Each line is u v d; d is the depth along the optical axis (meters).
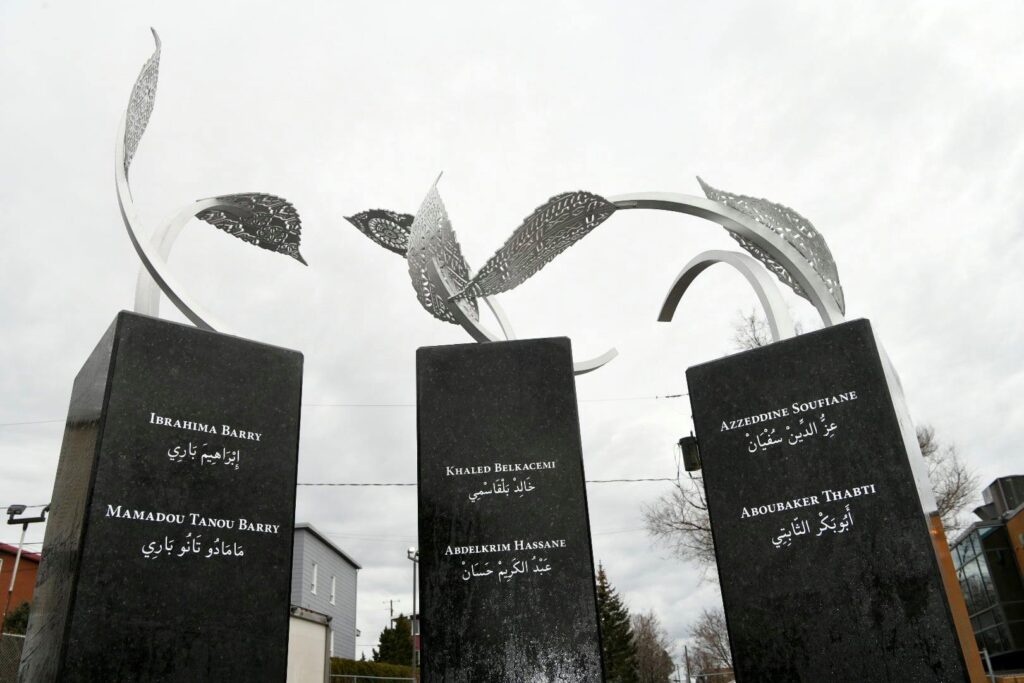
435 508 4.86
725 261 5.66
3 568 21.25
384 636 46.56
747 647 4.38
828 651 4.16
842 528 4.34
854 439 4.47
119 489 3.72
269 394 4.36
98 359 4.18
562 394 5.19
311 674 13.47
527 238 5.61
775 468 4.62
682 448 7.14
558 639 4.54
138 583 3.62
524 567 4.71
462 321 5.66
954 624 3.95
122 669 3.44
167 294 4.67
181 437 3.99
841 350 4.67
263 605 3.92
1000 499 25.06
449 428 5.08
